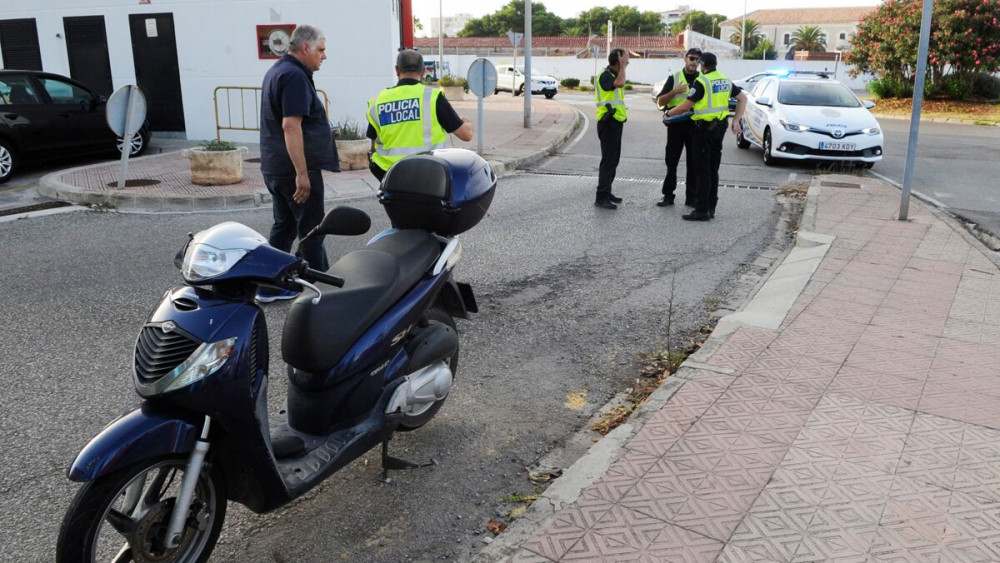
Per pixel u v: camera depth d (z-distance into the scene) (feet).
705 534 10.27
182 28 51.96
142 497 9.81
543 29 402.31
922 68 27.66
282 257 9.53
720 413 13.67
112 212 31.89
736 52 238.27
